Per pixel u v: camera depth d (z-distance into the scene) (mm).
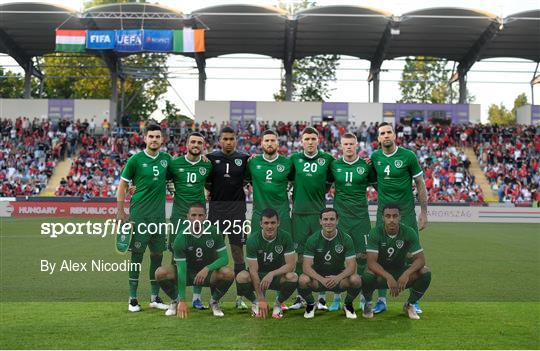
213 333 5883
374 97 32156
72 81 46219
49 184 27750
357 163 7320
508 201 25984
